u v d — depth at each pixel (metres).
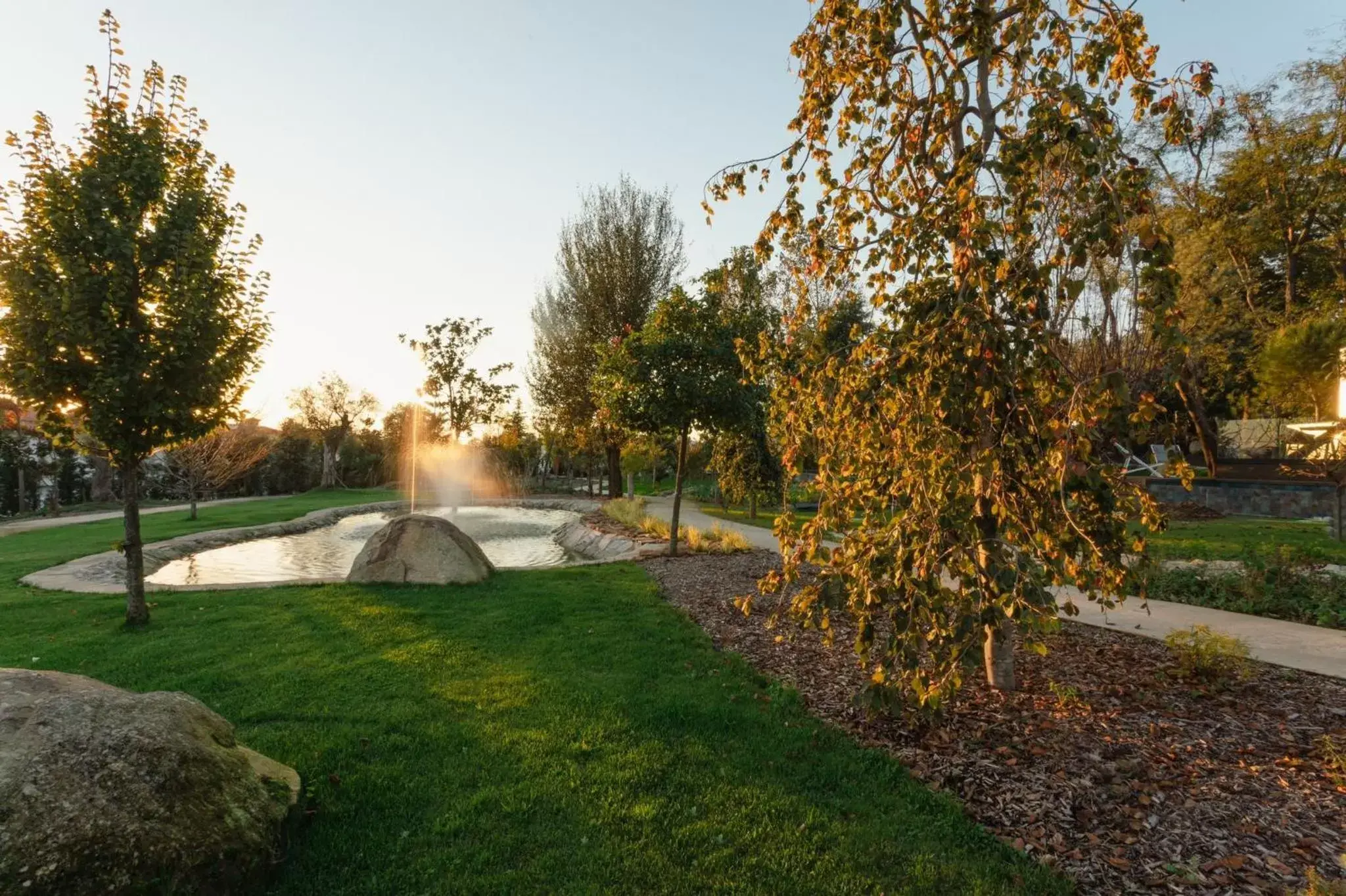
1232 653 4.55
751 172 4.23
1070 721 3.93
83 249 5.77
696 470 30.75
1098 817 2.96
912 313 3.50
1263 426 20.66
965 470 3.08
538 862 2.62
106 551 11.94
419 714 3.98
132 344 5.83
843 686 4.62
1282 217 19.66
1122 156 2.86
